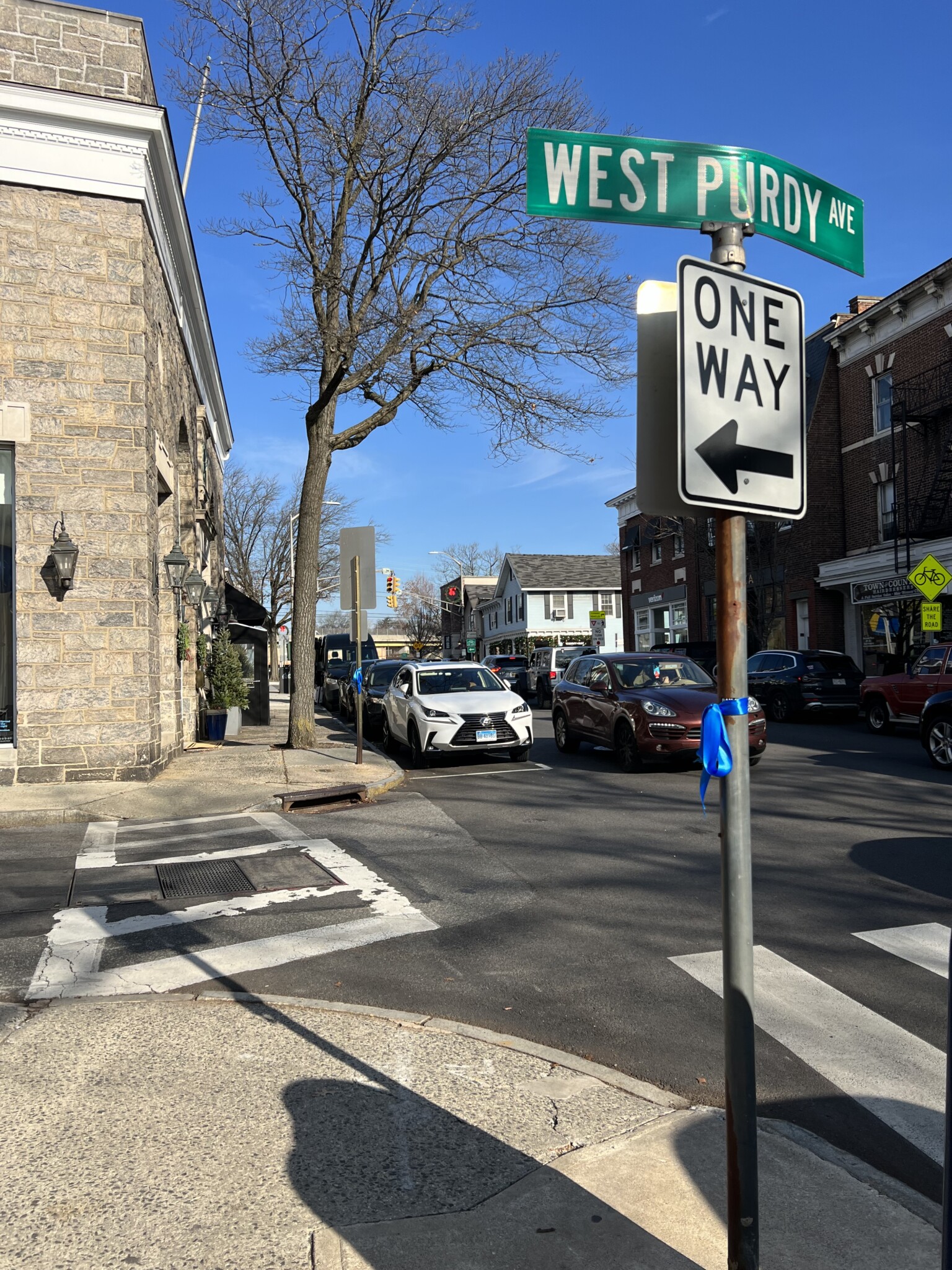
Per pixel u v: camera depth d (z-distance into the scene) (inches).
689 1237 111.0
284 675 2055.9
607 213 100.3
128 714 482.6
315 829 382.3
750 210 104.3
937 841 331.9
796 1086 157.9
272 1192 121.3
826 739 689.0
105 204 485.1
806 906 259.9
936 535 952.9
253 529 2085.4
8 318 469.4
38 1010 191.9
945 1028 181.2
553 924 248.5
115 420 483.5
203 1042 172.1
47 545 472.1
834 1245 110.7
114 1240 111.8
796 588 1170.6
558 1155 130.6
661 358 95.9
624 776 514.9
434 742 568.4
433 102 563.8
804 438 99.3
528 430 641.6
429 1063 162.7
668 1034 178.2
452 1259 107.4
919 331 999.6
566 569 2487.7
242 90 571.5
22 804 419.2
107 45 486.6
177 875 305.1
